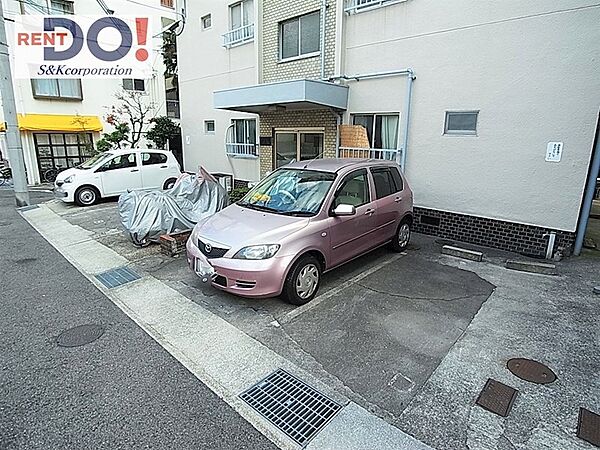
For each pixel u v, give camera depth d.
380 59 7.49
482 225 6.57
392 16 7.17
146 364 3.20
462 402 2.72
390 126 7.67
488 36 6.01
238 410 2.66
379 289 4.72
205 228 4.52
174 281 5.05
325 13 8.23
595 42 5.11
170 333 3.72
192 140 13.45
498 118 6.11
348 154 8.33
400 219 5.98
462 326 3.80
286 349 3.43
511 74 5.87
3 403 2.73
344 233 4.75
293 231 4.14
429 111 6.90
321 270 4.57
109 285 4.94
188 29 12.63
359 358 3.28
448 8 6.39
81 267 5.63
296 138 9.65
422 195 7.26
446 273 5.26
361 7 7.60
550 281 4.96
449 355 3.31
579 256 5.93
